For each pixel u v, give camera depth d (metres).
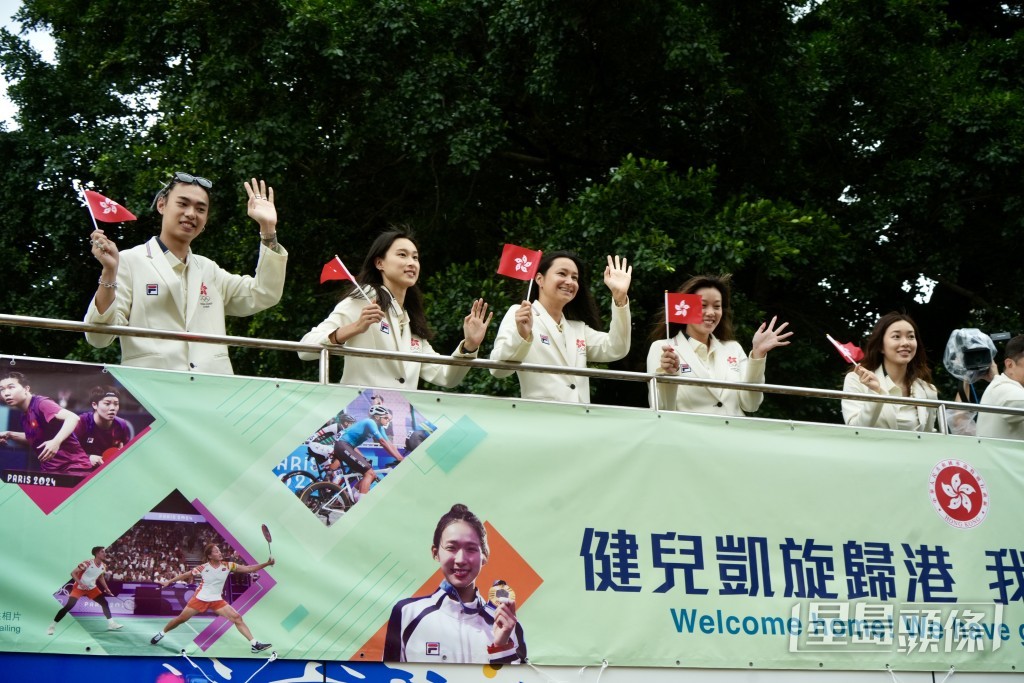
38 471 4.72
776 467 6.01
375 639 5.01
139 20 11.77
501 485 5.44
